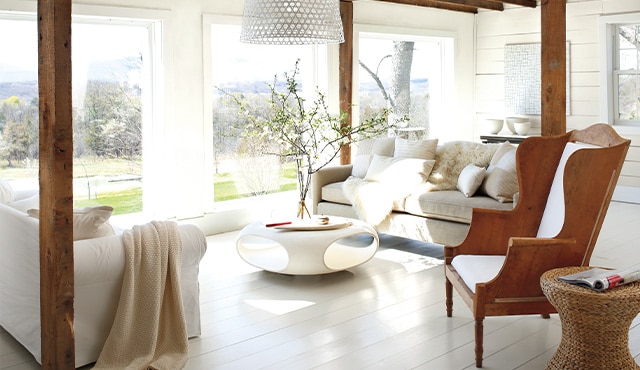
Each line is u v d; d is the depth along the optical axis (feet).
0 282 12.10
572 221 10.69
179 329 11.14
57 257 9.70
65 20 9.39
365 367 10.73
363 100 26.63
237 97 22.08
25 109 17.57
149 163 20.10
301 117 17.57
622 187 26.27
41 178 9.87
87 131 18.84
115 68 19.25
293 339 12.01
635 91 25.86
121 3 18.45
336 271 15.60
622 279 9.49
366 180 19.72
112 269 10.60
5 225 11.66
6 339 12.14
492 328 12.55
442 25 28.81
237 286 15.40
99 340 10.77
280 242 14.99
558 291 9.50
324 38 15.85
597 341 9.38
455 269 12.21
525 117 28.76
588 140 11.92
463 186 17.56
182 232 11.63
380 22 26.18
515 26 29.01
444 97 29.81
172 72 19.80
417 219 17.83
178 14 19.81
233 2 21.25
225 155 21.85
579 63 27.07
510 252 10.43
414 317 13.15
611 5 25.79
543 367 10.69
